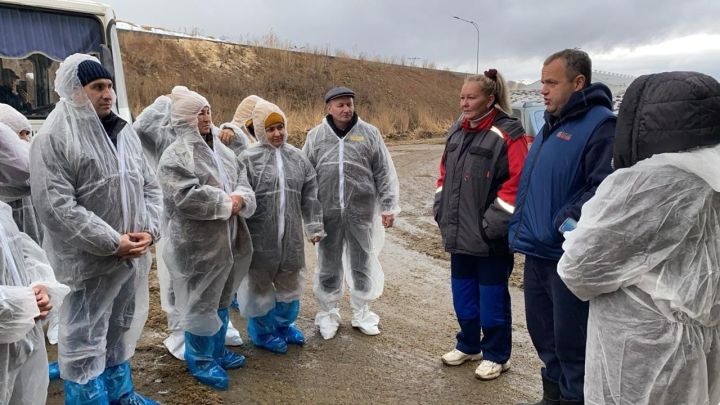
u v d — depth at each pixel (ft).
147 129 14.67
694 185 6.31
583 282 6.79
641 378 6.63
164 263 11.85
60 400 11.32
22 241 7.55
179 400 11.27
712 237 6.45
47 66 20.86
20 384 7.20
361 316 15.23
